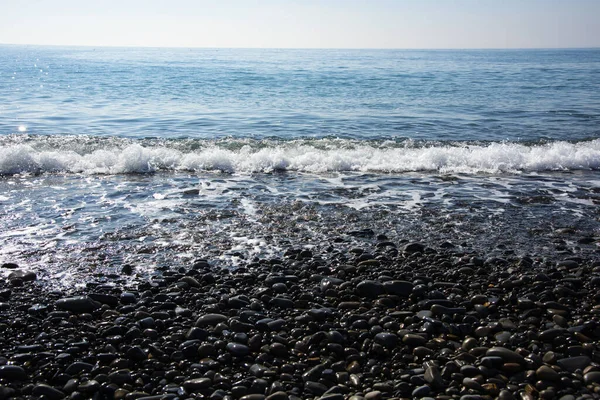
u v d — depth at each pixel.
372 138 15.48
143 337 4.92
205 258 7.02
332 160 12.43
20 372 4.26
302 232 8.05
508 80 36.06
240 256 7.08
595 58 99.69
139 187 10.38
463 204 9.62
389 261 6.88
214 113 20.08
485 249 7.49
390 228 8.30
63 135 14.59
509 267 6.80
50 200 9.39
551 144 14.62
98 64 53.84
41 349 4.66
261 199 9.72
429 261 6.96
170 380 4.32
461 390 4.16
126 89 27.80
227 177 11.36
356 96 25.59
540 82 34.59
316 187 10.66
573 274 6.54
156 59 71.50
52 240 7.52
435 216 8.91
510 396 4.04
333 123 18.09
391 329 5.14
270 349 4.73
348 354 4.70
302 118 19.09
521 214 9.09
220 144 13.81
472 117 19.56
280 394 4.02
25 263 6.73
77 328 5.08
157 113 19.91
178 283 6.09
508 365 4.45
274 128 17.09
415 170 12.32
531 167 12.68
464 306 5.68
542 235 8.11
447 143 14.57
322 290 6.02
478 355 4.68
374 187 10.73
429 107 22.08
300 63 58.38
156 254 7.13
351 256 7.13
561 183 11.31
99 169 11.57
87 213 8.73
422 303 5.65
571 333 5.00
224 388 4.19
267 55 101.94
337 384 4.30
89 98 24.02
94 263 6.79
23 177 10.88
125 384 4.20
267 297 5.74
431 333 5.07
